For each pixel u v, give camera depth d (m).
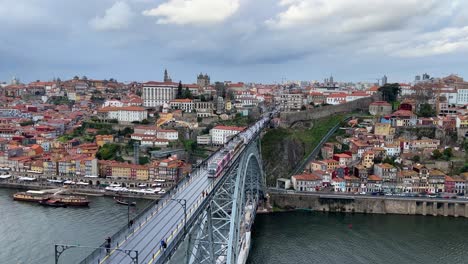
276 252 116.94
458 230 139.38
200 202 71.75
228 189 92.88
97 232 125.56
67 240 118.69
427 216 157.38
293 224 144.75
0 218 141.00
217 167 92.25
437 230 139.12
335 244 123.94
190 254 70.31
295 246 122.00
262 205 163.75
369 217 155.12
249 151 131.38
